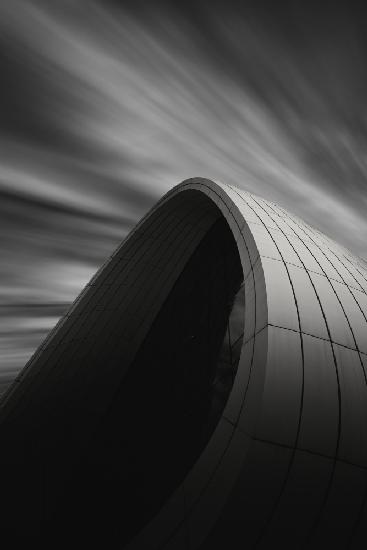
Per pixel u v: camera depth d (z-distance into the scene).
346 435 6.07
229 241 17.94
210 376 13.98
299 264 8.53
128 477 14.62
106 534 12.96
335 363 6.70
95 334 18.95
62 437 16.67
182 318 18.89
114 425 17.06
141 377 18.33
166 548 5.67
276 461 5.52
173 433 14.83
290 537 5.44
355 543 5.75
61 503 14.92
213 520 5.12
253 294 7.98
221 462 5.93
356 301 8.51
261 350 6.53
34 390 17.95
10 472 15.34
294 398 5.99
